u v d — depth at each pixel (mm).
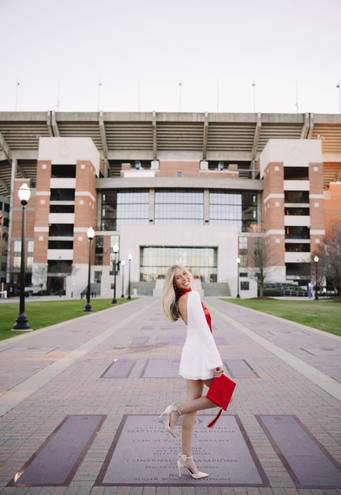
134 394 5871
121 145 86938
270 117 81312
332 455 3709
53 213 75000
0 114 80750
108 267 77500
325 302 39219
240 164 91000
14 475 3303
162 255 78938
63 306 29547
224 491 3057
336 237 55812
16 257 81000
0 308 26078
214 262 78812
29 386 6348
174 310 3635
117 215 82688
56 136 83250
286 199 78812
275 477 3277
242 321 18000
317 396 5793
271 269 73000
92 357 8992
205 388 6520
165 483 3172
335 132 83000
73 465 3484
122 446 3904
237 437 4152
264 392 6016
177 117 80875
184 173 87312
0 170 92062
